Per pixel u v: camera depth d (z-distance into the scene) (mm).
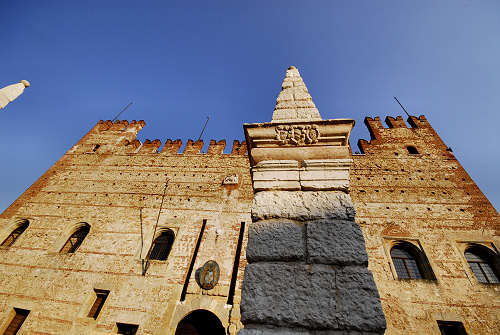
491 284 10016
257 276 2473
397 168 14742
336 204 2928
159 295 10727
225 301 10352
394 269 10805
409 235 11812
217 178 15586
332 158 3461
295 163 3406
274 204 3029
